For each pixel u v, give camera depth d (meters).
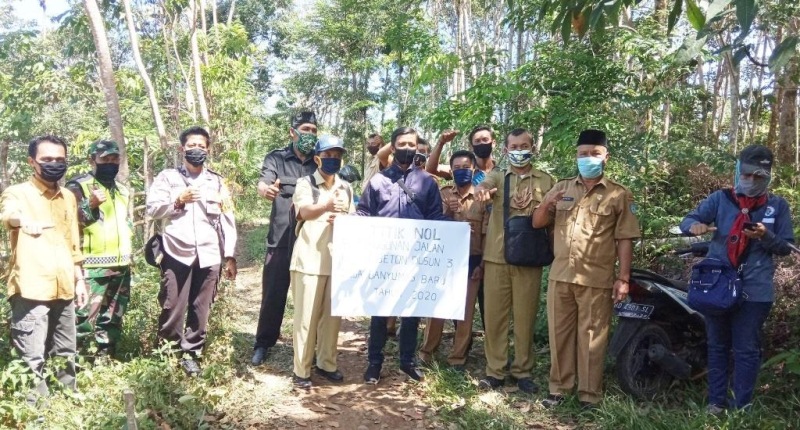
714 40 9.16
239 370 4.75
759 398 3.91
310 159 5.05
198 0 12.33
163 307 4.45
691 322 4.39
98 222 4.52
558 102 6.62
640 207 5.96
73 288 3.91
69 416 3.57
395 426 3.93
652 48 6.21
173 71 10.48
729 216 3.83
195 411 3.75
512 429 3.80
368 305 4.34
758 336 3.77
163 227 4.54
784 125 9.52
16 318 3.74
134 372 4.23
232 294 6.93
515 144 4.41
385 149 5.68
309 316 4.40
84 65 9.73
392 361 5.10
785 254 3.68
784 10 4.86
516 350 4.50
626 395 4.22
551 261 4.36
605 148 4.07
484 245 4.76
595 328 4.06
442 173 5.61
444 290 4.39
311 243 4.42
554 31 3.32
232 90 10.63
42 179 3.81
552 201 4.09
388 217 4.44
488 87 7.17
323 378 4.70
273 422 3.90
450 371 4.72
